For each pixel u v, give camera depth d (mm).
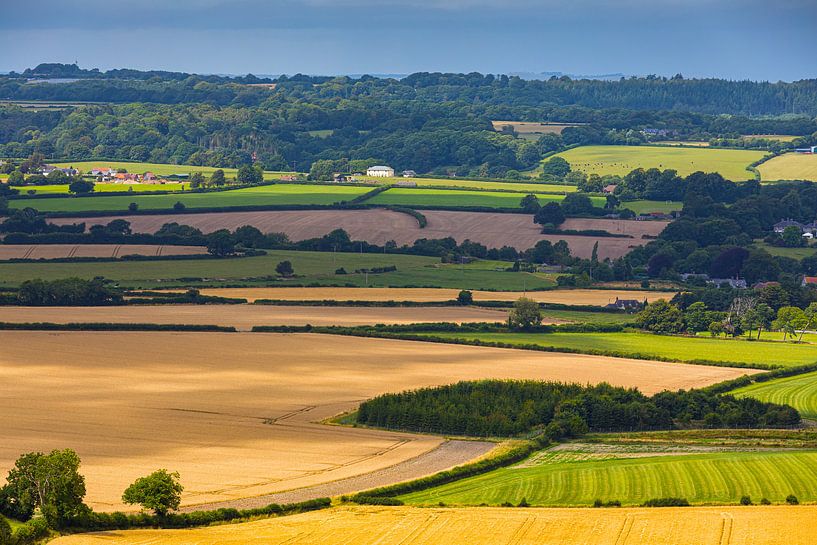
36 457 181000
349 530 179625
